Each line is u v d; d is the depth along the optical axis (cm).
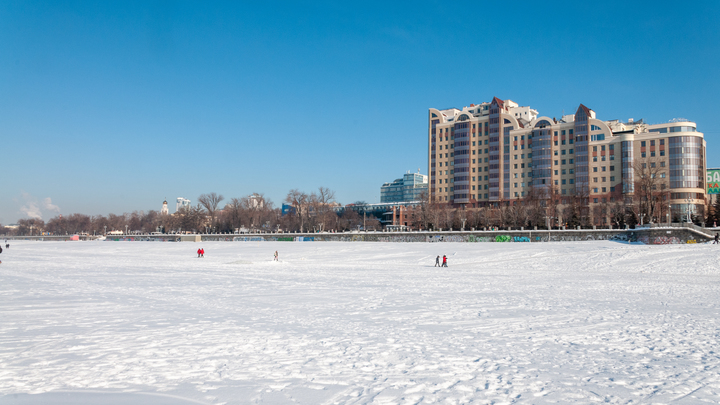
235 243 12888
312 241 12250
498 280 4238
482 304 2602
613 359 1381
